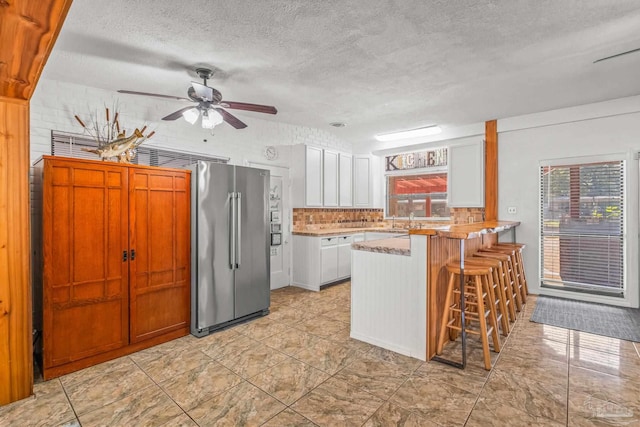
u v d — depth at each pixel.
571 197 4.17
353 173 5.92
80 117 3.19
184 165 4.00
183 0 1.93
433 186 5.90
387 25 2.24
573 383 2.19
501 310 3.00
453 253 3.06
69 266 2.41
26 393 2.08
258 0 1.94
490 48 2.57
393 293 2.73
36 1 1.11
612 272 3.93
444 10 2.06
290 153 5.13
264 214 3.70
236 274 3.38
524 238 4.51
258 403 2.00
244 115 4.49
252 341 2.96
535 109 4.19
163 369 2.44
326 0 1.95
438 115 4.46
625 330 3.11
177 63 2.79
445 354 2.65
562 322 3.35
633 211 3.78
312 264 4.83
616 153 3.86
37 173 2.54
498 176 4.70
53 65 2.77
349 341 2.95
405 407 1.94
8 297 2.05
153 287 2.88
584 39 2.43
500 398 2.02
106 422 1.83
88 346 2.49
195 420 1.84
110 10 2.02
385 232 5.53
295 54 2.65
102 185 2.58
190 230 3.16
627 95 3.67
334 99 3.79
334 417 1.86
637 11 2.07
